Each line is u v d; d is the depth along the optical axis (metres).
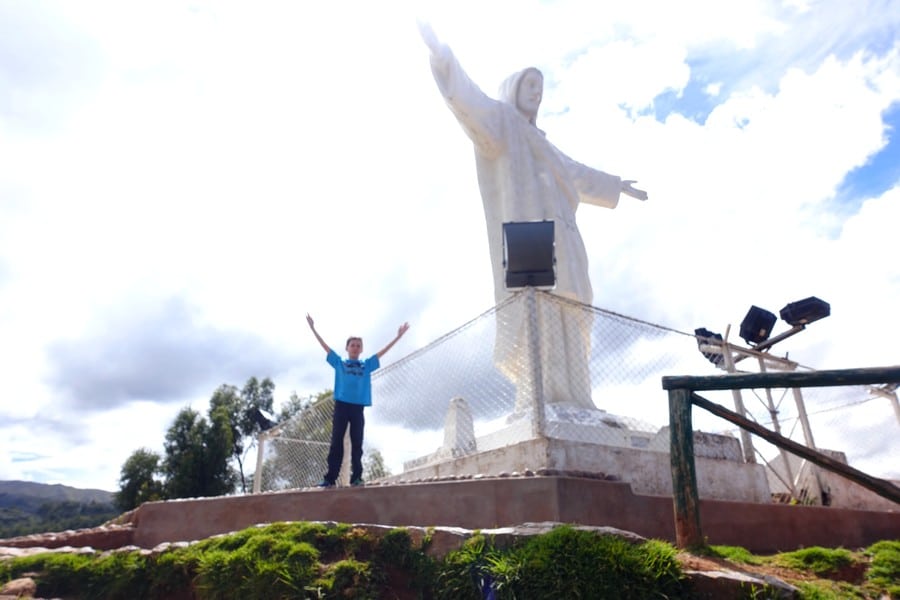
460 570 4.63
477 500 6.27
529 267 8.00
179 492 29.28
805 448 5.07
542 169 12.32
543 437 7.13
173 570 5.34
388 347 8.92
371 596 4.68
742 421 5.26
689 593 4.15
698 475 8.30
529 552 4.50
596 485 6.17
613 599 4.10
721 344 10.10
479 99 12.07
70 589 5.52
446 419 9.34
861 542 7.38
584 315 9.41
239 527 7.30
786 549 6.86
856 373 4.86
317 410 11.77
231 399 34.75
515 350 8.06
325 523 5.52
